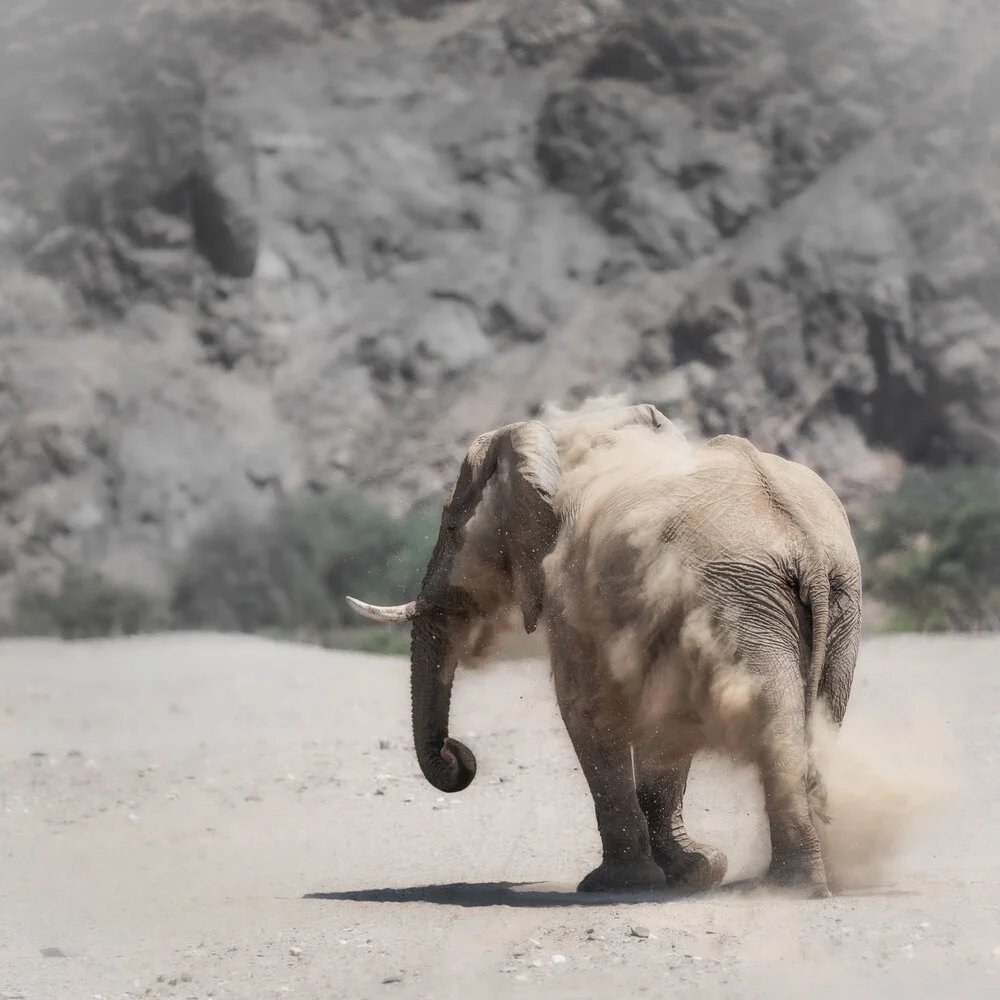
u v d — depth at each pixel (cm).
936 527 16350
